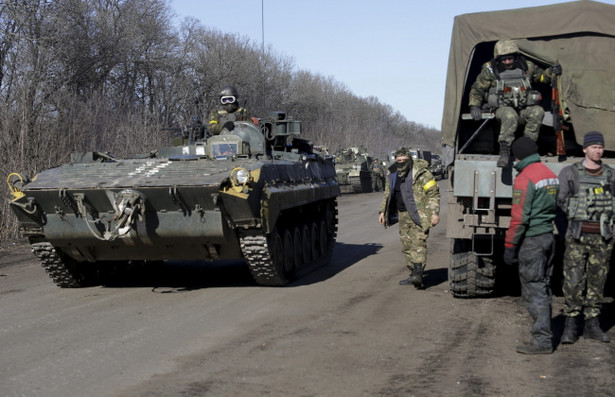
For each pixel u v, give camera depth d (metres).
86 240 9.41
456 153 8.52
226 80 40.72
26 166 16.78
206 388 5.19
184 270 12.02
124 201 8.81
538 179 6.12
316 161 12.92
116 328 7.28
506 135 7.78
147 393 5.09
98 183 9.12
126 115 25.98
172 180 8.90
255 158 10.02
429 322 7.42
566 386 5.17
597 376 5.41
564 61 7.95
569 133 8.91
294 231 10.98
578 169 6.51
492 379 5.35
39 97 18.84
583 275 6.43
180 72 38.75
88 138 21.62
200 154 10.59
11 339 6.84
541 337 6.10
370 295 9.12
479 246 8.62
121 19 35.44
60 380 5.46
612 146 7.81
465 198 8.02
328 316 7.75
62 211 9.25
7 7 25.62
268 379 5.40
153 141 23.56
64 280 10.05
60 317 7.91
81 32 31.36
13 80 18.92
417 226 9.54
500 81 8.08
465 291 8.71
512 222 6.16
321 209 13.05
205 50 41.25
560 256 8.72
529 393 5.02
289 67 51.12
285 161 11.04
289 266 10.66
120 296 9.34
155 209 9.03
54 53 27.19
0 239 15.91
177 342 6.63
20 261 13.12
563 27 7.98
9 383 5.40
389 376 5.45
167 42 37.56
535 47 8.00
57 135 18.58
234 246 9.41
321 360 5.93
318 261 12.30
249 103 42.25
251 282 10.48
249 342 6.58
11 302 8.95
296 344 6.48
